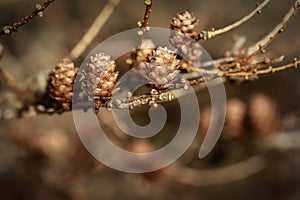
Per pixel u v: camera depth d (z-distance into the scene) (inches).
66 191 28.6
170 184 29.7
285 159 34.3
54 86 18.4
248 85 35.5
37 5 17.8
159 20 36.4
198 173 29.5
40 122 30.6
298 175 35.7
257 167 31.8
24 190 29.3
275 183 36.2
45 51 34.5
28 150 27.7
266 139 27.4
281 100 36.5
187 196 32.8
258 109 26.8
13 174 29.7
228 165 30.1
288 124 28.9
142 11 36.7
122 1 36.5
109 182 31.0
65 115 31.4
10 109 22.8
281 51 23.8
